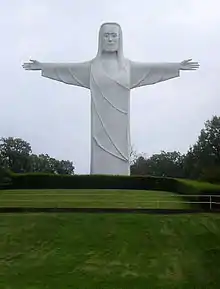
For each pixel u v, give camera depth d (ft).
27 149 334.24
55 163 352.49
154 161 339.36
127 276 69.00
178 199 117.39
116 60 169.37
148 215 93.35
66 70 170.60
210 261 74.90
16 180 149.28
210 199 107.34
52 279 67.77
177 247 79.87
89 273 69.82
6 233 84.53
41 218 91.30
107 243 80.74
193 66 167.43
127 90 167.43
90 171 167.43
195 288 65.57
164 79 168.76
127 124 166.81
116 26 168.45
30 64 170.19
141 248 79.20
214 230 86.84
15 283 66.44
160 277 69.00
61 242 81.15
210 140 256.52
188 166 267.80
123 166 165.68
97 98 167.22
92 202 111.86
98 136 166.50
